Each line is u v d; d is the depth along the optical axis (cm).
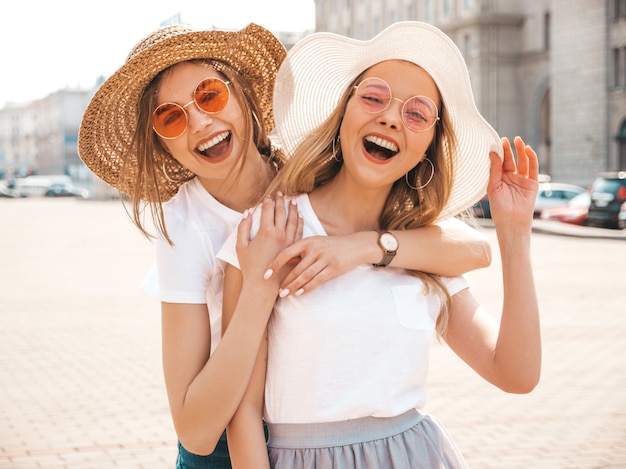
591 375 713
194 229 210
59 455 518
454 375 714
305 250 193
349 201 210
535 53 5003
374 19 5991
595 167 4372
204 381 189
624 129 4275
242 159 215
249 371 190
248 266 192
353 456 194
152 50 209
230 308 201
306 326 192
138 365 760
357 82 205
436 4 5428
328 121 208
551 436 551
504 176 210
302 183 208
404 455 197
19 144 12362
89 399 646
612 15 4284
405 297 200
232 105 213
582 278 1369
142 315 1038
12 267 1627
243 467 193
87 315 1041
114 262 1700
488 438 548
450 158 214
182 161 216
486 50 5094
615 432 557
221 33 214
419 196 218
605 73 4303
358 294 197
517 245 206
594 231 2327
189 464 242
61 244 2169
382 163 198
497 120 5131
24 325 974
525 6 5081
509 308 205
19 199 6506
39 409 620
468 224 239
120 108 227
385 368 195
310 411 192
